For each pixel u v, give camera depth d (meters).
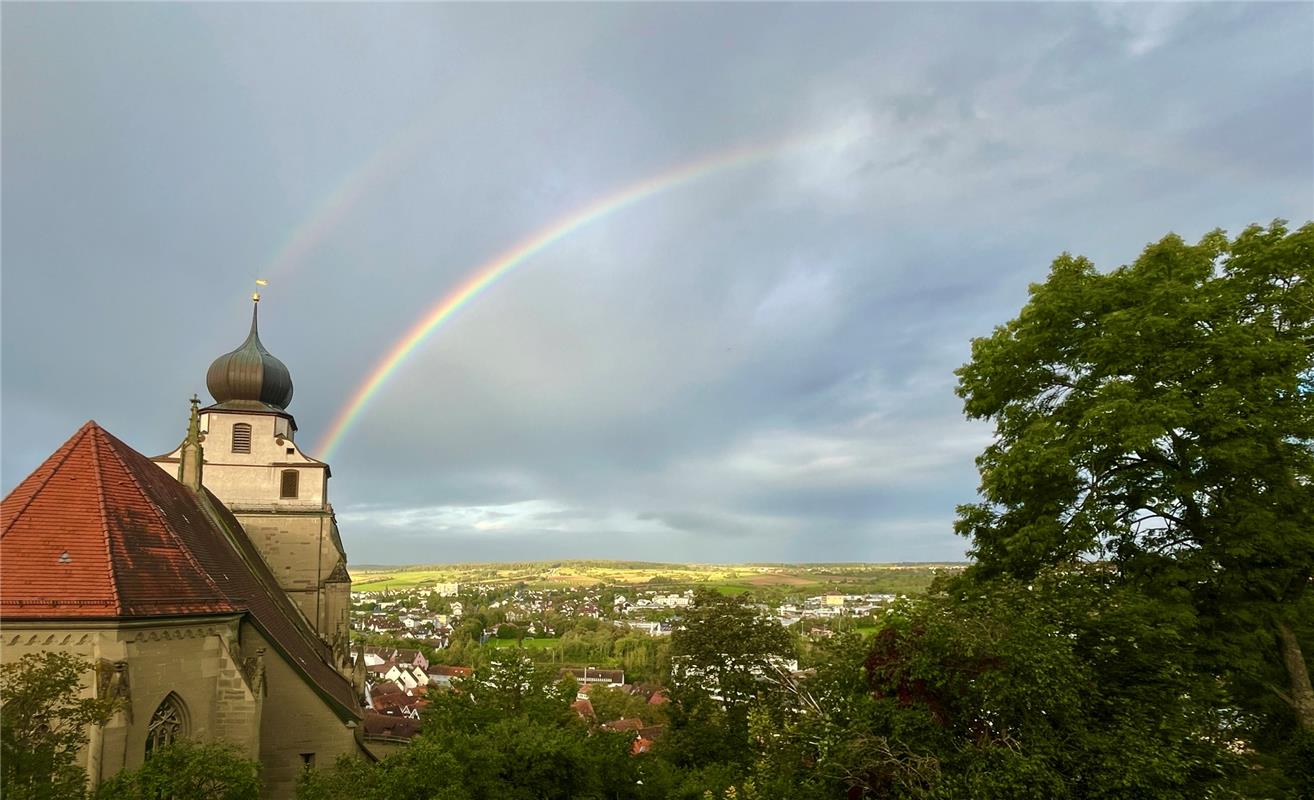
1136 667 18.92
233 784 19.12
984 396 28.94
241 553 43.75
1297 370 22.77
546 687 43.34
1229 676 23.83
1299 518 22.44
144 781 18.70
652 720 108.25
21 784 16.23
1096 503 25.06
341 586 58.00
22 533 24.39
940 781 16.88
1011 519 27.45
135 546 26.34
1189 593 23.08
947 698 18.80
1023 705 17.06
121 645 23.80
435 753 23.02
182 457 45.34
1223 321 23.48
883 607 23.56
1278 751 23.11
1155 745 16.44
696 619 53.59
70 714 18.20
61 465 27.08
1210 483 23.77
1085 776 16.38
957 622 18.83
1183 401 22.22
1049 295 26.91
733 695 51.41
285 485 58.28
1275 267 23.80
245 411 58.12
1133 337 24.06
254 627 31.97
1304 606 23.31
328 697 34.59
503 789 27.64
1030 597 20.47
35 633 23.02
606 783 34.72
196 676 26.88
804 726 21.86
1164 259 25.72
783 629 54.41
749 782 24.06
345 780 22.47
